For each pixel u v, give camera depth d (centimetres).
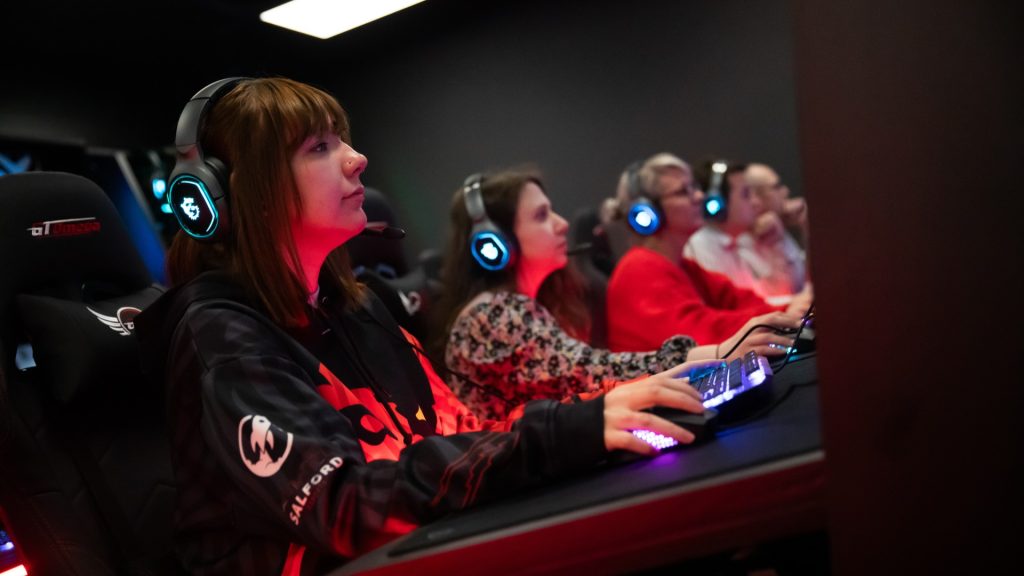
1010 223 57
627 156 655
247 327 107
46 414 124
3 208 131
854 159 61
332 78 734
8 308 128
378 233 139
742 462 71
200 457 106
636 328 275
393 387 134
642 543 69
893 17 60
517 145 689
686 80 634
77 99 600
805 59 62
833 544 60
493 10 685
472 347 206
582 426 89
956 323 58
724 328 267
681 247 296
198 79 662
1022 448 56
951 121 58
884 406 59
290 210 116
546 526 72
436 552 75
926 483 58
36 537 117
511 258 213
